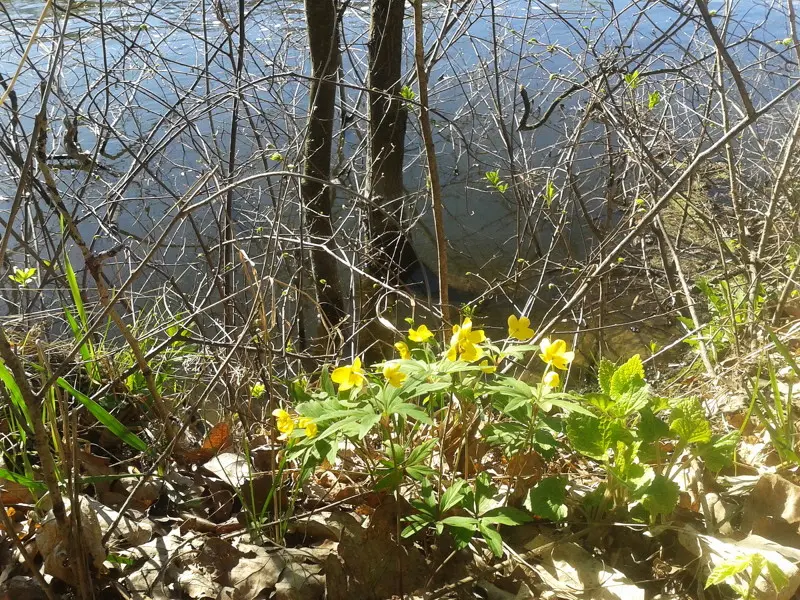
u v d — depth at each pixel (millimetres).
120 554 1889
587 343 4926
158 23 6836
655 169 4199
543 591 1761
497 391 1830
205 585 1801
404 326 5242
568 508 1976
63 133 4727
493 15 4773
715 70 4145
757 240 5375
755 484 1959
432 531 1938
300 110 6270
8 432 2348
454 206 7137
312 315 5082
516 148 7164
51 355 2848
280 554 1871
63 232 2264
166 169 6172
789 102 5770
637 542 1906
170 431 2330
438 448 2199
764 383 2811
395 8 5234
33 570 1603
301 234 3084
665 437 1909
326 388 2064
